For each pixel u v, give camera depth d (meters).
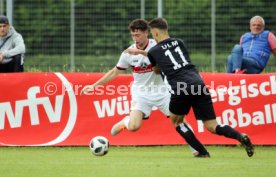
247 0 58.38
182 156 32.53
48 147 36.78
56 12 61.25
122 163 29.59
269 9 58.06
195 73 30.61
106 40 59.41
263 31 41.66
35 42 60.06
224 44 58.06
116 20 59.62
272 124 36.34
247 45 41.78
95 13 59.41
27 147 36.88
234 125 36.34
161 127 36.34
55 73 36.38
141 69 33.03
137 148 36.25
